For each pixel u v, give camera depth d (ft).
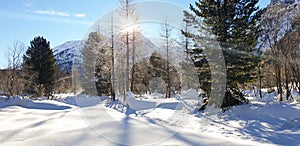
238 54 37.24
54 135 12.58
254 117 30.89
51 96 69.36
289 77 58.39
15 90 67.77
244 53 37.40
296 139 18.26
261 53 39.63
